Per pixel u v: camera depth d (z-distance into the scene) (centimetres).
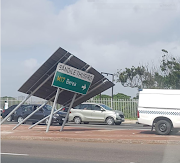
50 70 1494
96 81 1616
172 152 1022
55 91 1614
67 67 1451
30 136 1310
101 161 891
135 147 1116
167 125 1429
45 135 1353
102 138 1245
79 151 1039
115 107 3169
